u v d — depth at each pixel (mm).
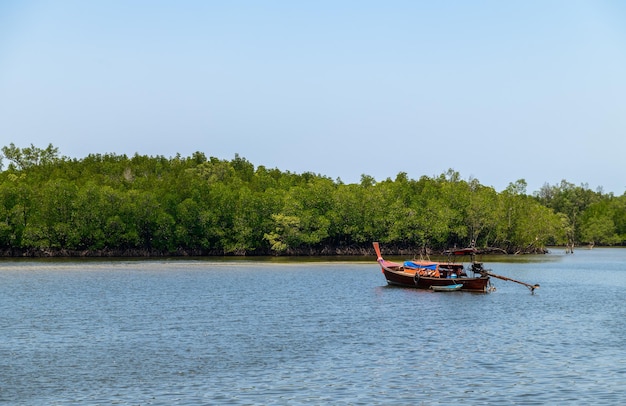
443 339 52938
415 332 56188
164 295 82125
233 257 182625
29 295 81062
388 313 67688
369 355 46719
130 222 180125
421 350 48438
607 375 41312
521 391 37781
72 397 36531
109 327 57906
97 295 81562
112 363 44156
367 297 81812
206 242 187500
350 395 36906
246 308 70625
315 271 127375
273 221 193500
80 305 71938
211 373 41625
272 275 116562
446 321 62531
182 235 182000
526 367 43219
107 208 177625
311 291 88562
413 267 96250
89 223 174500
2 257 169000
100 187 191500
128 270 124938
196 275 115188
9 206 173125
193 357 46031
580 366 43562
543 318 64812
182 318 63219
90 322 60438
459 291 89250
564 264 159875
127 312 66938
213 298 79312
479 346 50000
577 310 71062
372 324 60375
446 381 39719
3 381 39625
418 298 81125
